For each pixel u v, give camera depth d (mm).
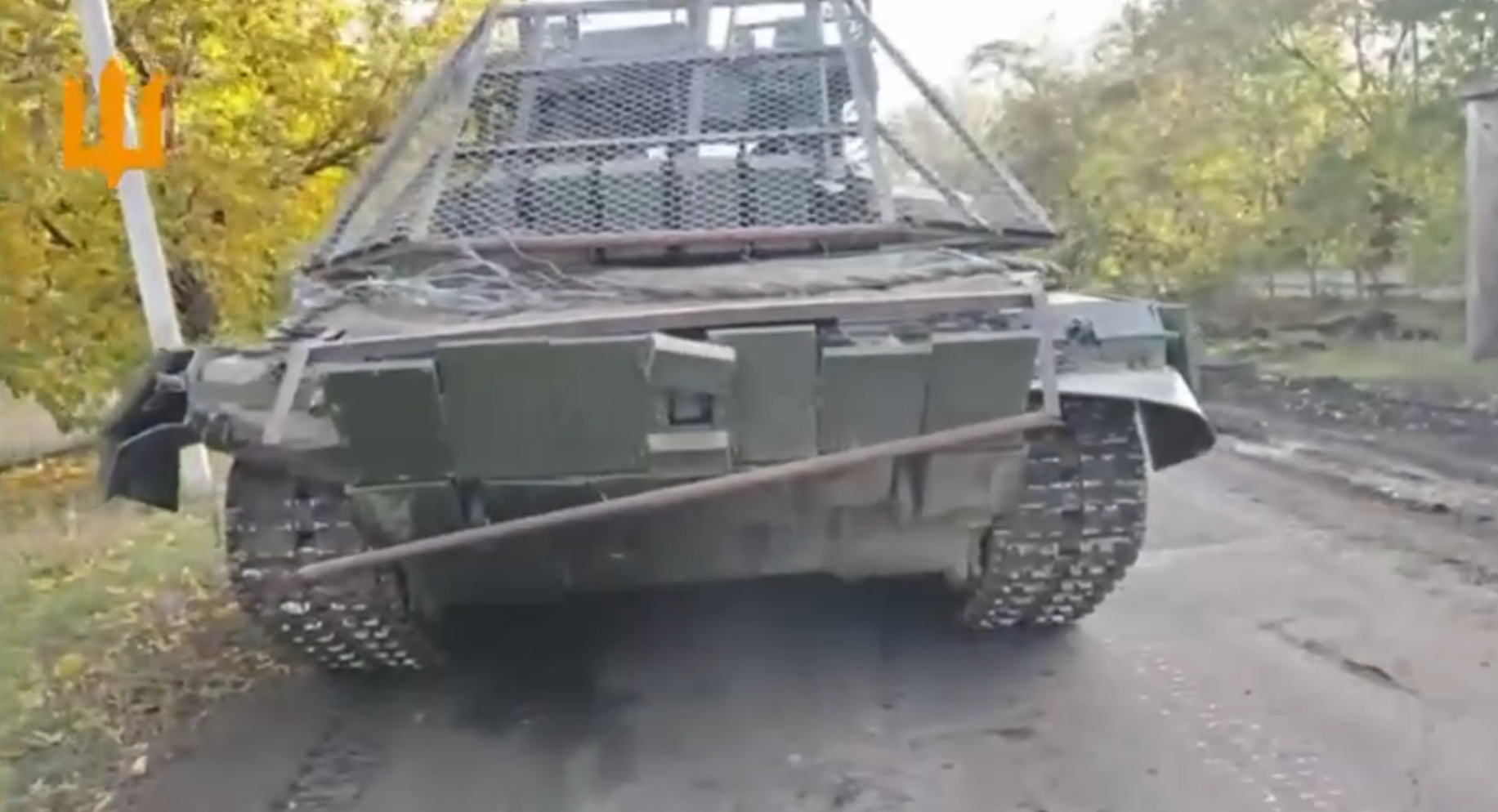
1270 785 4535
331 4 14570
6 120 11883
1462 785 4480
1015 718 5219
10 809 4688
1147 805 4418
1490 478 10102
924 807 4477
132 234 10852
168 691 5914
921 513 4891
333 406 4328
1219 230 25922
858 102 6070
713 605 6785
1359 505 9336
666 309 4387
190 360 5027
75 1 12008
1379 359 19438
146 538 9523
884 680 5691
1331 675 5613
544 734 5277
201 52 13953
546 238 5449
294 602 5367
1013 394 4418
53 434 17859
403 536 4891
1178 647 6039
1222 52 25125
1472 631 6172
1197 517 9102
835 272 5031
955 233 5574
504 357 4223
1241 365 20344
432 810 4629
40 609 7336
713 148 5934
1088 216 29844
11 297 12727
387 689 5840
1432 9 19375
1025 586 5652
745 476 4473
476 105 6258
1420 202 21484
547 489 4656
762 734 5156
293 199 14539
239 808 4680
